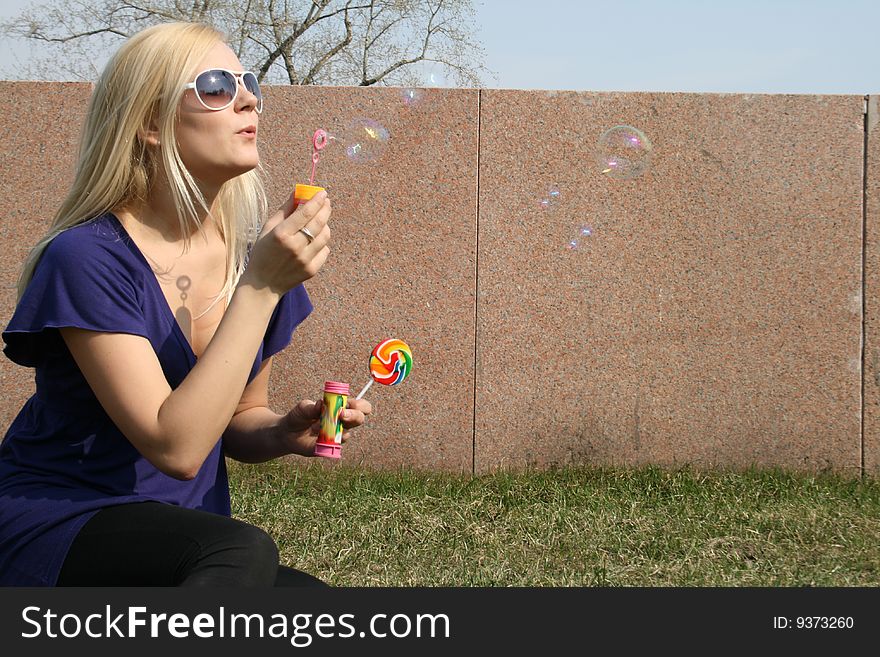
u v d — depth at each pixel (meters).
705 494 4.38
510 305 4.95
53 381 1.57
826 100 4.90
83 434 1.57
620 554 3.44
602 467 4.87
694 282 4.93
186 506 1.67
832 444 4.93
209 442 1.46
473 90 4.93
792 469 4.91
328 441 1.82
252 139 1.66
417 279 4.95
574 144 4.94
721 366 4.93
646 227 4.93
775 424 4.93
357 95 4.96
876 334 4.91
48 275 1.52
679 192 4.93
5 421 4.93
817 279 4.92
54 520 1.46
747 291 4.93
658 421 4.94
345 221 4.95
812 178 4.91
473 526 3.80
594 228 4.94
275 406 4.97
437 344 4.95
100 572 1.42
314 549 3.49
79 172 1.65
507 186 4.95
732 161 4.92
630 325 4.93
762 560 3.39
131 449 1.58
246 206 1.81
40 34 11.67
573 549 3.51
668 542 3.59
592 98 4.93
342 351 4.97
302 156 4.96
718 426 4.94
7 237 4.92
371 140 4.94
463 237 4.95
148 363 1.50
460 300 4.95
